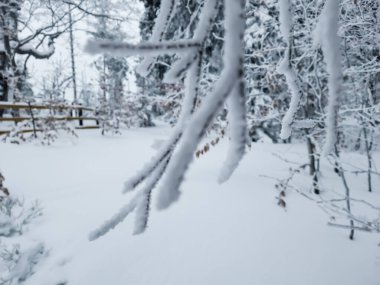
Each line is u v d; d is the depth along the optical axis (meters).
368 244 2.52
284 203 2.90
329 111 0.54
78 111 10.10
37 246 2.38
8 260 2.24
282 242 2.43
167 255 2.27
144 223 0.62
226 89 0.35
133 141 7.42
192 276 2.09
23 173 4.13
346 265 2.23
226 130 3.21
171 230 2.54
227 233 2.52
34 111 8.45
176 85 4.02
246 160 5.12
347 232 2.70
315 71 2.49
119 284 2.04
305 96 3.42
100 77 9.34
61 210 2.95
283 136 1.07
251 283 2.03
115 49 0.42
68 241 2.47
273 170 4.58
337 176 4.63
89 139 7.50
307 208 3.06
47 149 5.90
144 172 0.60
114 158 5.42
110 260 2.23
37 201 3.05
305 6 2.79
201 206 2.94
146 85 8.53
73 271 2.16
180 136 0.60
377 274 2.15
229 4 0.36
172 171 0.35
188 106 0.59
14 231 2.56
